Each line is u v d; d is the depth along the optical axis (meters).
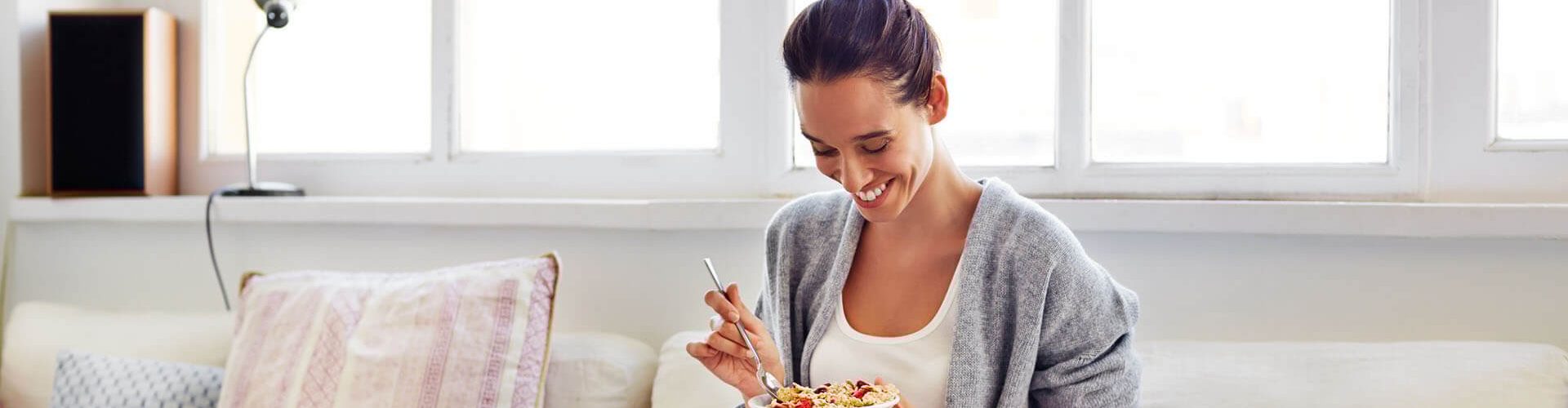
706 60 1.80
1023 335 1.09
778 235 1.26
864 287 1.17
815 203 1.25
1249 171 1.54
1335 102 1.53
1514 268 1.40
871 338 1.14
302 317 1.58
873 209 1.02
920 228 1.15
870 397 0.89
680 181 1.79
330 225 1.85
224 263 1.91
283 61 2.02
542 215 1.71
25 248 2.02
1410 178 1.48
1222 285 1.48
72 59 1.93
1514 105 1.47
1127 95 1.61
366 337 1.52
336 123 2.00
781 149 1.73
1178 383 1.33
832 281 1.17
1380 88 1.52
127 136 1.93
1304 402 1.28
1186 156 1.59
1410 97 1.48
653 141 1.84
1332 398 1.28
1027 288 1.09
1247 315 1.47
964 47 1.67
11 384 1.76
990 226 1.12
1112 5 1.61
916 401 1.12
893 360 1.13
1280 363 1.33
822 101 0.95
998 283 1.12
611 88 1.85
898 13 0.99
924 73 0.99
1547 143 1.44
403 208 1.77
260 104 2.03
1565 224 1.35
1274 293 1.47
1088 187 1.60
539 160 1.87
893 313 1.15
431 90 1.91
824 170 1.02
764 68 1.73
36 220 1.97
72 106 1.93
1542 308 1.39
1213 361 1.35
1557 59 1.45
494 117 1.91
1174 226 1.47
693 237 1.67
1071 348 1.10
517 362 1.51
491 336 1.51
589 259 1.73
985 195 1.14
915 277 1.15
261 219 1.84
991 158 1.67
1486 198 1.46
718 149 1.78
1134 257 1.51
